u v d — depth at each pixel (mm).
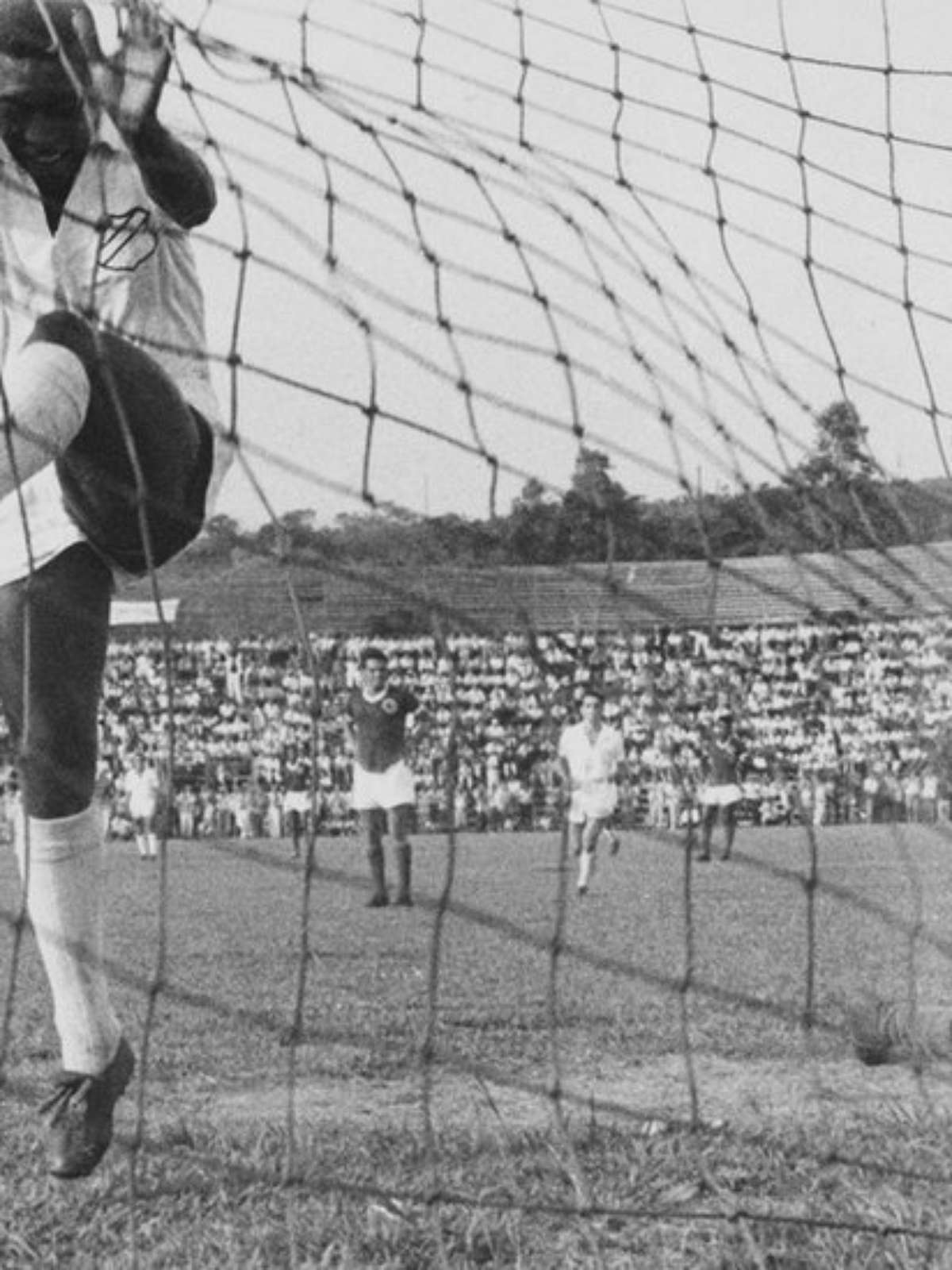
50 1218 4094
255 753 24094
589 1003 7961
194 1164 4320
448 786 3592
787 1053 6508
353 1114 5465
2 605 4027
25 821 4027
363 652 15016
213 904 15469
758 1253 3596
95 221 3889
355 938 11625
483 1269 3744
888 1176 4324
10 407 3648
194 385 4207
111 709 25312
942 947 4566
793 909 13695
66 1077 4059
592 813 16578
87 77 3938
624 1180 4367
